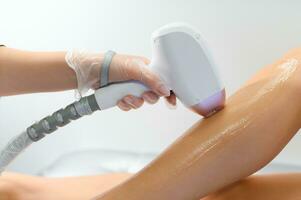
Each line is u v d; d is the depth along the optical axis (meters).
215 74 0.56
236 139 0.55
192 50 0.53
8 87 0.78
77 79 0.70
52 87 0.76
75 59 0.68
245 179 0.65
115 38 1.22
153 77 0.57
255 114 0.55
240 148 0.55
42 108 1.36
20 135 0.70
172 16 1.14
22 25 1.28
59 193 0.76
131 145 1.36
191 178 0.57
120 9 1.17
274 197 0.60
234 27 1.10
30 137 0.69
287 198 0.60
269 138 0.55
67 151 1.40
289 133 0.57
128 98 0.61
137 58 0.64
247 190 0.63
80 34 1.25
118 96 0.62
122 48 1.23
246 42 1.11
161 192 0.58
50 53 0.74
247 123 0.55
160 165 0.59
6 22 1.28
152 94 0.60
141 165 1.24
